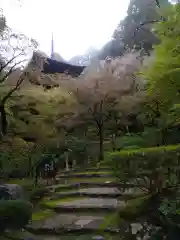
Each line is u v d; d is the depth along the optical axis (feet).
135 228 11.81
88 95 44.98
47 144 42.50
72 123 48.42
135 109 38.04
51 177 32.60
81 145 45.52
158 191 10.92
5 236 14.34
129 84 42.24
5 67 41.22
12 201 15.14
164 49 12.16
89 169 36.50
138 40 44.29
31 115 45.57
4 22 38.40
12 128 42.93
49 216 19.31
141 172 10.64
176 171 10.43
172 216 9.96
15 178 31.96
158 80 12.26
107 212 19.13
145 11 44.29
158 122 15.55
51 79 51.70
